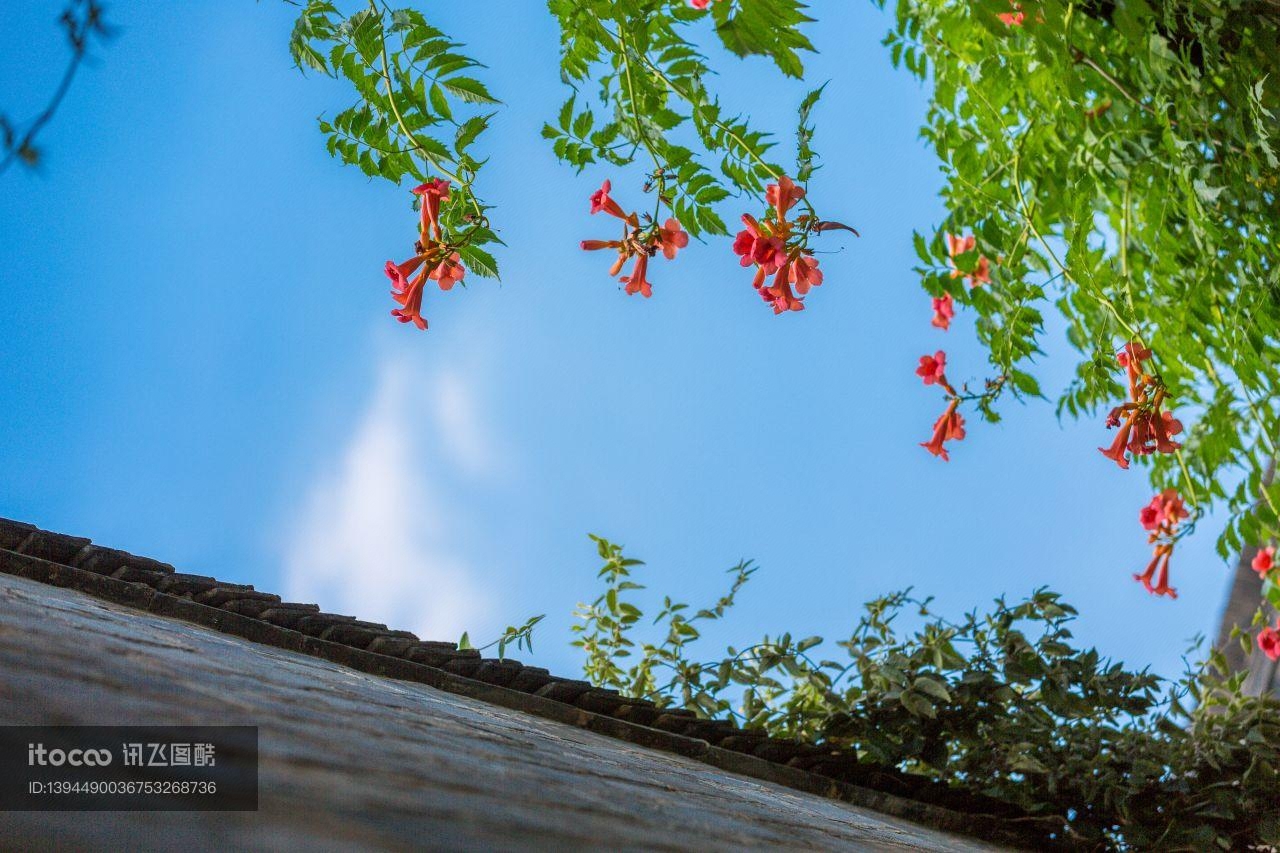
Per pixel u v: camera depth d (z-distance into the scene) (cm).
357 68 386
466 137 386
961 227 534
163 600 306
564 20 391
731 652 545
